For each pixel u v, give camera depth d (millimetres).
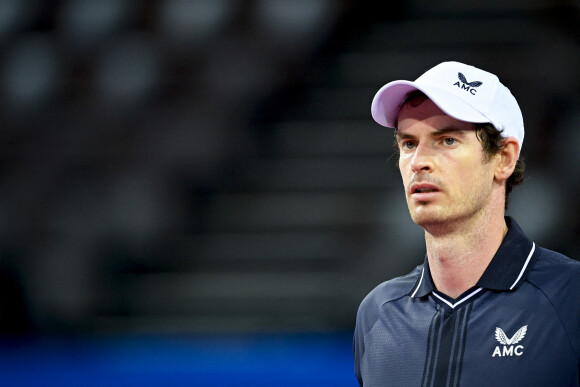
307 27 29484
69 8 30984
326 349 19875
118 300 24969
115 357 20281
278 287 24641
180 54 29578
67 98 29359
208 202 26969
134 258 25984
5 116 29250
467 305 7520
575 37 28297
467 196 7301
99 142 28422
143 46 29875
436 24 29344
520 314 7312
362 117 28109
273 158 27625
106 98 29078
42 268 25766
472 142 7316
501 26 28938
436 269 7730
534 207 24391
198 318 24250
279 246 25719
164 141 28250
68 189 27547
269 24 29641
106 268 25734
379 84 28547
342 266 25203
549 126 26172
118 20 30375
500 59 27969
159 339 22141
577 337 7109
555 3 29141
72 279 25484
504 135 7488
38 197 27484
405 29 29469
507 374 7113
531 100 26734
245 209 26734
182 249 26016
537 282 7441
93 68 29734
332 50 29422
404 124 7473
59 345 22594
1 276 25734
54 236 26594
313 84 28922
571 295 7305
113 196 27141
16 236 26719
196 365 18484
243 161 27641
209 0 30125
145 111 28703
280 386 17047
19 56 30203
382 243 25094
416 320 7773
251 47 29406
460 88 7391
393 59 28875
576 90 26969
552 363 7059
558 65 27578
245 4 29906
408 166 7477
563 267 7523
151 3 30438
